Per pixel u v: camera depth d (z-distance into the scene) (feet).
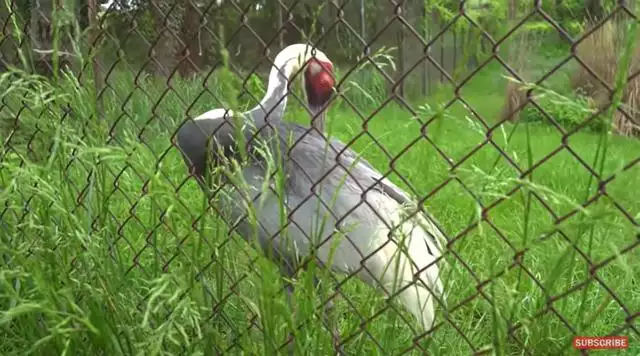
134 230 9.16
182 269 6.48
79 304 6.25
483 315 8.09
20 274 5.82
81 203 6.68
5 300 7.00
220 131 8.13
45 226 6.44
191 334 6.57
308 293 5.45
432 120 4.74
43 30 7.39
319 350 5.50
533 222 10.08
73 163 6.96
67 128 6.60
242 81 5.96
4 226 7.16
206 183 6.32
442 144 10.82
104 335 5.89
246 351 5.89
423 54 4.63
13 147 7.13
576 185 13.15
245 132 7.93
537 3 3.98
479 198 4.44
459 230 11.62
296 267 5.80
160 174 6.71
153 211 6.85
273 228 7.63
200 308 5.94
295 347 5.30
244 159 5.68
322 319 5.50
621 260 3.94
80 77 6.72
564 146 4.16
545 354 6.15
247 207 5.55
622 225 4.00
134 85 6.75
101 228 6.70
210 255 6.43
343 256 8.09
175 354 6.17
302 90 6.39
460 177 4.66
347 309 7.89
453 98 4.54
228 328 6.61
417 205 5.34
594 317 4.68
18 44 7.18
